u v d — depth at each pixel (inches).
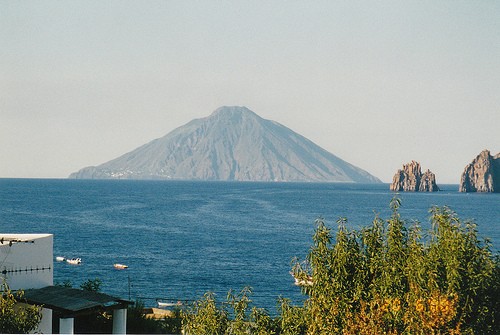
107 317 1407.5
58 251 4731.8
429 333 949.2
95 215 7805.1
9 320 1075.9
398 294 1003.9
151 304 2896.2
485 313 982.4
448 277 972.6
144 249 4936.0
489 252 1001.5
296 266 1095.6
